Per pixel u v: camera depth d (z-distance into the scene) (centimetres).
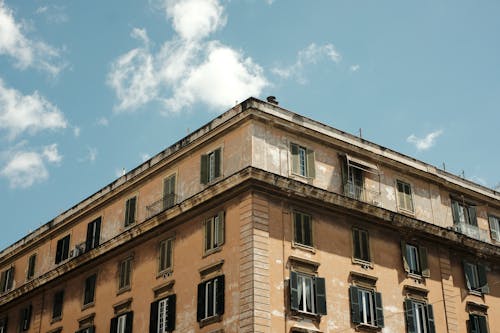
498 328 4116
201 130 3762
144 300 3738
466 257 4178
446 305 3881
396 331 3569
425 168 4203
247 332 3045
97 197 4406
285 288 3234
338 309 3378
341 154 3775
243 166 3419
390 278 3681
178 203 3691
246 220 3278
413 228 3881
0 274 5200
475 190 4456
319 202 3528
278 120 3550
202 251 3475
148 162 4075
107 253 4125
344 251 3550
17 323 4794
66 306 4369
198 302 3359
